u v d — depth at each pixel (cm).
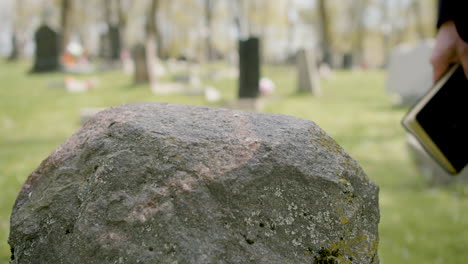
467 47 150
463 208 446
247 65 1242
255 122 126
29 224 116
